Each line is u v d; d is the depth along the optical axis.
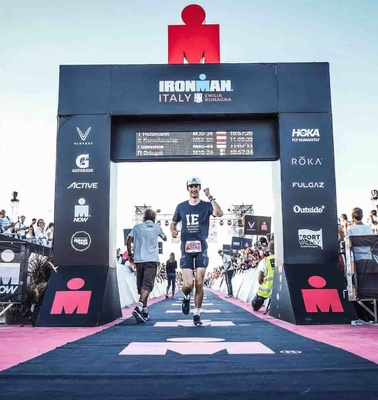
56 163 6.67
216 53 7.16
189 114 6.71
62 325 5.57
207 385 2.16
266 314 7.46
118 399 1.91
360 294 5.70
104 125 6.70
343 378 2.29
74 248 6.48
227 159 6.86
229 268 16.27
